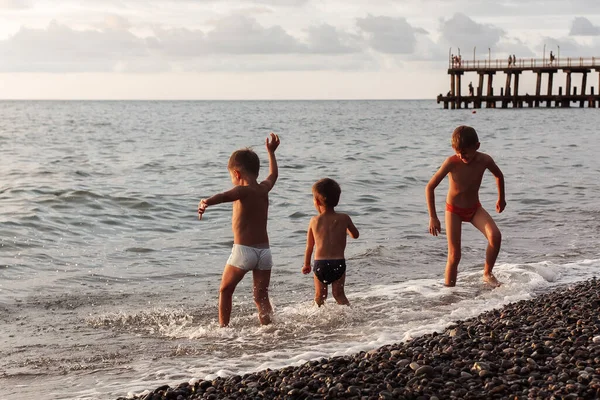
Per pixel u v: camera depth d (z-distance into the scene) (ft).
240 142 100.48
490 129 119.24
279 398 12.24
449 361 13.47
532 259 26.50
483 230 22.45
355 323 18.39
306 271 20.62
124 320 19.13
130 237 32.35
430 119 175.42
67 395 13.64
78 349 16.63
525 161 65.36
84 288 22.90
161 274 25.09
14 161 68.23
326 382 12.67
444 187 48.75
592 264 25.39
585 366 12.70
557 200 41.83
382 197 44.32
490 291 21.59
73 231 33.24
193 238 32.17
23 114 264.72
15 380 14.58
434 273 24.52
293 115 246.47
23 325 18.66
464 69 200.64
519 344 14.34
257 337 17.39
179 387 13.25
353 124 158.71
